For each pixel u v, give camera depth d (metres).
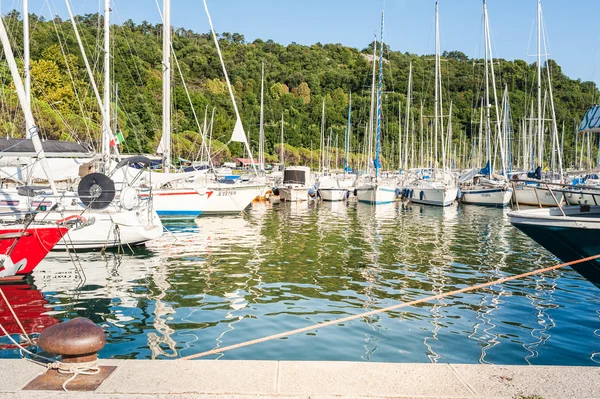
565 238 9.67
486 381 4.67
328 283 12.87
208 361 5.08
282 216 31.25
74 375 4.66
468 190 43.53
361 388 4.50
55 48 63.59
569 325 9.62
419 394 4.41
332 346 8.23
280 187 45.41
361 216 32.00
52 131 44.16
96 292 11.61
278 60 146.38
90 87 57.81
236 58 133.62
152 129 73.44
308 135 107.88
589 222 9.26
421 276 13.91
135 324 9.27
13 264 12.38
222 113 98.94
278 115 107.56
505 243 20.56
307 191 45.28
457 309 10.66
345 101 122.06
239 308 10.46
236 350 7.96
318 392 4.42
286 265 15.19
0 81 39.69
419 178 50.91
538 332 9.17
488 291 12.34
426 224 27.64
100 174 16.23
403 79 110.50
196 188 26.61
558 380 4.70
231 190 30.02
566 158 79.19
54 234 12.77
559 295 12.00
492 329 9.31
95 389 4.43
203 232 22.72
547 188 11.17
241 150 94.75
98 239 16.34
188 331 8.91
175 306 10.54
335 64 149.75
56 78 55.47
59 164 17.73
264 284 12.66
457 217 32.00
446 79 107.25
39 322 9.31
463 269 15.01
